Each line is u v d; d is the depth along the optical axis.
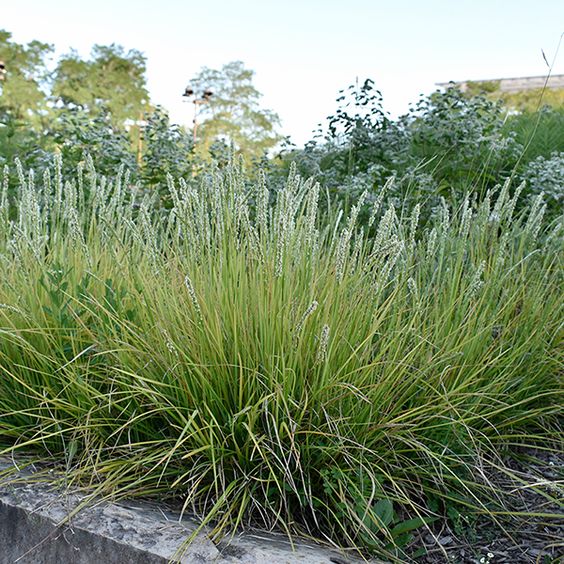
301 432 2.40
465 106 6.14
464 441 2.65
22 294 3.05
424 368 2.67
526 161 6.86
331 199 5.29
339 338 2.58
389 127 6.45
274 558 2.02
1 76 11.00
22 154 6.07
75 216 3.05
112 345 2.70
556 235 3.65
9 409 2.83
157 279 2.84
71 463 2.62
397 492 2.46
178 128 6.60
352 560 2.16
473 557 2.30
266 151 6.53
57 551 2.19
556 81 12.92
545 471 2.75
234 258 2.71
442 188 5.32
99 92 39.62
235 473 2.43
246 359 2.49
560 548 2.32
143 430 2.67
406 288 3.10
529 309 3.19
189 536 2.12
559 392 3.05
